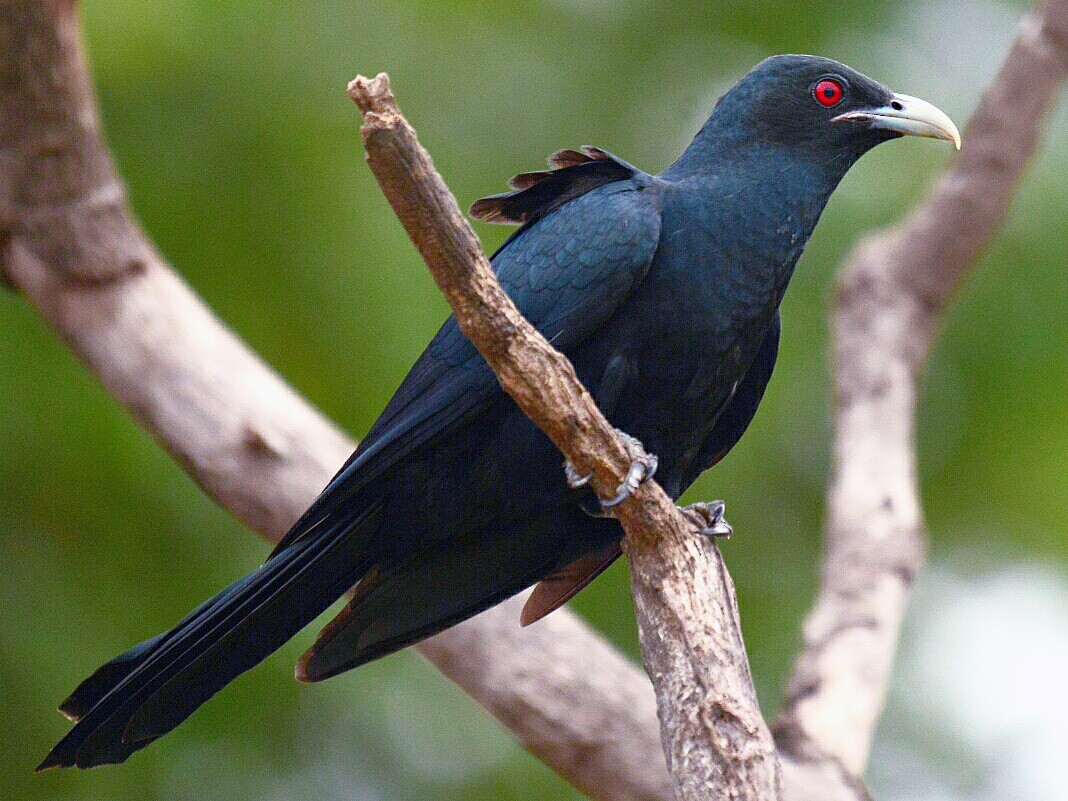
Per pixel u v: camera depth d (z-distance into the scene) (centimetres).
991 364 1325
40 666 1141
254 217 1202
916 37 1377
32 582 1166
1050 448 1302
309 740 1246
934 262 1208
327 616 1239
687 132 1347
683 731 689
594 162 907
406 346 1164
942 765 1370
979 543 1351
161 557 1190
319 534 861
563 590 923
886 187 1344
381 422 881
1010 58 1213
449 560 906
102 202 1073
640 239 851
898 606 1056
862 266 1223
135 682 827
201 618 833
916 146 1360
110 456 1168
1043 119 1214
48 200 1066
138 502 1180
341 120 1226
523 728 995
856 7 1369
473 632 993
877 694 1016
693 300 864
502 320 679
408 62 1278
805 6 1367
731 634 713
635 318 859
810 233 926
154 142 1209
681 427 890
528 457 853
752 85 944
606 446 715
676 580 724
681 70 1359
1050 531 1326
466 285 666
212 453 1031
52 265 1072
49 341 1191
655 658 716
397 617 903
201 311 1094
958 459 1338
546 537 895
